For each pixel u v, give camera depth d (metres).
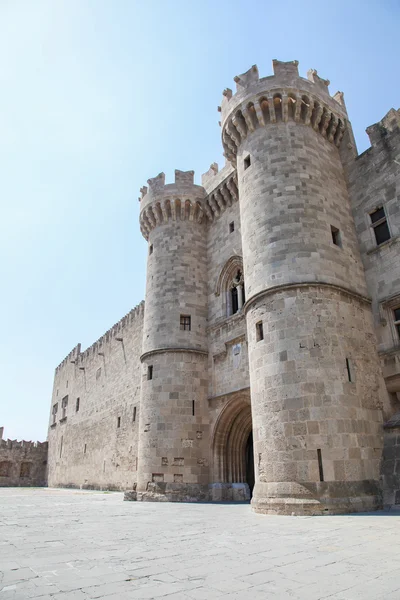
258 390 17.08
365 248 20.19
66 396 58.31
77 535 9.78
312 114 21.89
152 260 30.09
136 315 39.59
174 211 30.39
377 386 17.12
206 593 5.06
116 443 38.47
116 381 41.44
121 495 29.98
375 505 14.18
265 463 15.77
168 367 25.94
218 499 22.80
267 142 21.36
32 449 66.50
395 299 18.11
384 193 20.03
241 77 23.09
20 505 19.86
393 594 4.96
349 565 6.36
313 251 18.27
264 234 19.36
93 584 5.47
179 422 24.59
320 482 14.26
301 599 4.81
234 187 27.38
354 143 23.12
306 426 15.12
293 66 22.12
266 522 12.03
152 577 5.84
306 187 19.81
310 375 15.78
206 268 29.53
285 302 17.34
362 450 15.07
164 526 11.38
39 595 4.98
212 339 26.78
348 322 17.41
